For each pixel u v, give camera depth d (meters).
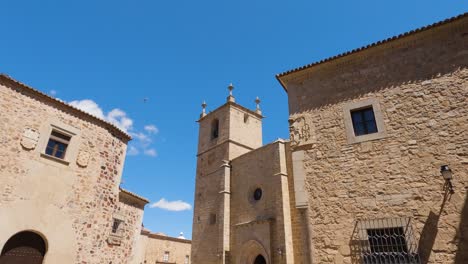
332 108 11.79
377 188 9.80
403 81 10.73
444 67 10.19
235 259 22.56
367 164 10.25
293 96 12.98
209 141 32.31
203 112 36.03
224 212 24.61
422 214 8.88
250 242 21.48
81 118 14.01
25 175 11.55
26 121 12.09
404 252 8.73
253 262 21.39
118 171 15.27
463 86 9.65
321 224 10.30
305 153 11.66
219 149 30.08
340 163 10.77
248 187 24.31
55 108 13.16
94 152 14.10
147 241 35.22
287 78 13.41
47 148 12.63
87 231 13.00
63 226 12.19
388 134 10.26
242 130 31.45
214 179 28.00
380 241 9.23
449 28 10.43
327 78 12.44
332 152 11.09
